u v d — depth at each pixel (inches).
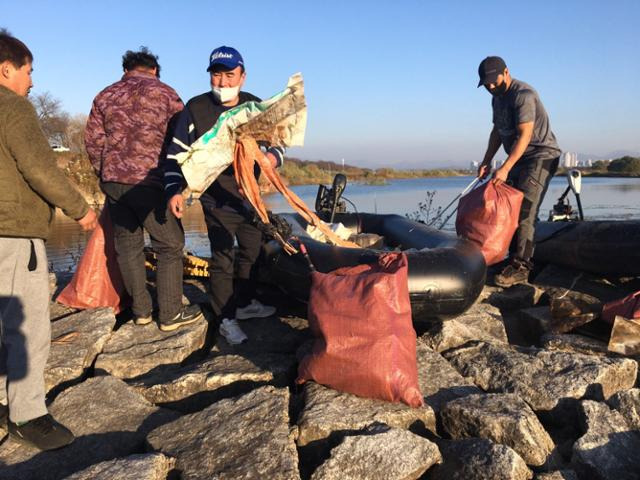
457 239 183.6
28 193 108.4
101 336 161.0
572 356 139.3
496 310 189.8
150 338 163.6
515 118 206.1
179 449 107.3
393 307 120.3
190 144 147.9
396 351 117.3
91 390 132.2
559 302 168.9
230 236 163.2
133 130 154.5
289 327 178.1
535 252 240.7
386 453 100.7
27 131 104.2
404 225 240.7
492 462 97.5
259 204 143.5
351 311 120.9
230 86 145.2
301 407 122.4
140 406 128.0
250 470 98.8
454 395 129.3
